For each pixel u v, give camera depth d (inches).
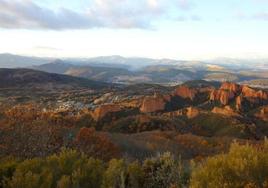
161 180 449.7
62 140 1305.4
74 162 461.1
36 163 459.5
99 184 435.8
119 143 1581.0
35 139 1252.5
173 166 464.4
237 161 308.3
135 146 1644.9
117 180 439.8
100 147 1300.4
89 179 430.3
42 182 413.4
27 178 399.5
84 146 1259.8
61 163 461.1
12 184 396.2
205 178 313.3
